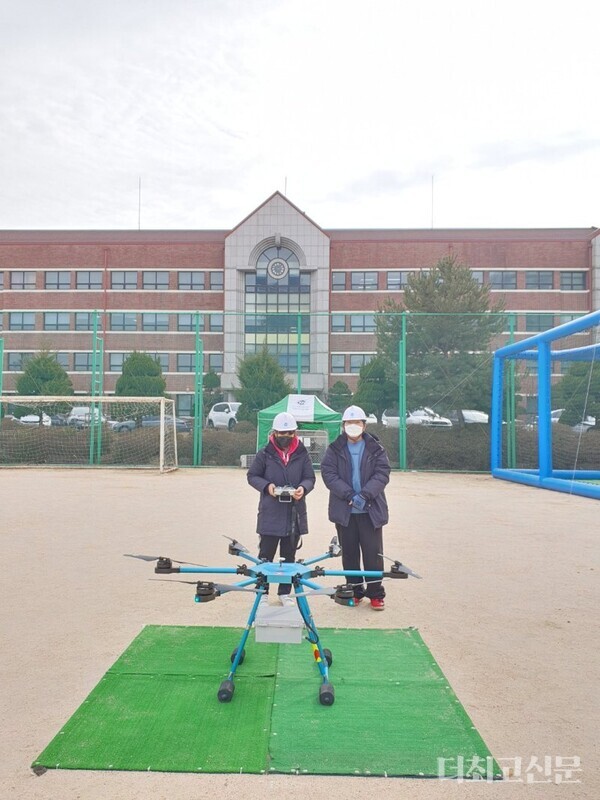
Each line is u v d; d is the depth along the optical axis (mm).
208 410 23219
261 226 50906
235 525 10172
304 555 8227
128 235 54312
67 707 3934
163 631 5289
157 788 3111
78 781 3164
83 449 22547
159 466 21219
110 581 6848
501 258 50188
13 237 53406
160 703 3996
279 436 5832
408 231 53062
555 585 6875
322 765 3322
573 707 4023
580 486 15109
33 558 7875
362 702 4047
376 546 6074
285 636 3775
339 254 51219
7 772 3238
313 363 44688
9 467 21703
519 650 4980
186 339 37500
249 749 3463
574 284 50125
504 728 3746
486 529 10328
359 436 6254
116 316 50688
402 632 5371
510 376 21891
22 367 27531
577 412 21703
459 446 21906
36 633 5234
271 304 51281
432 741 3582
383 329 22672
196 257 51312
